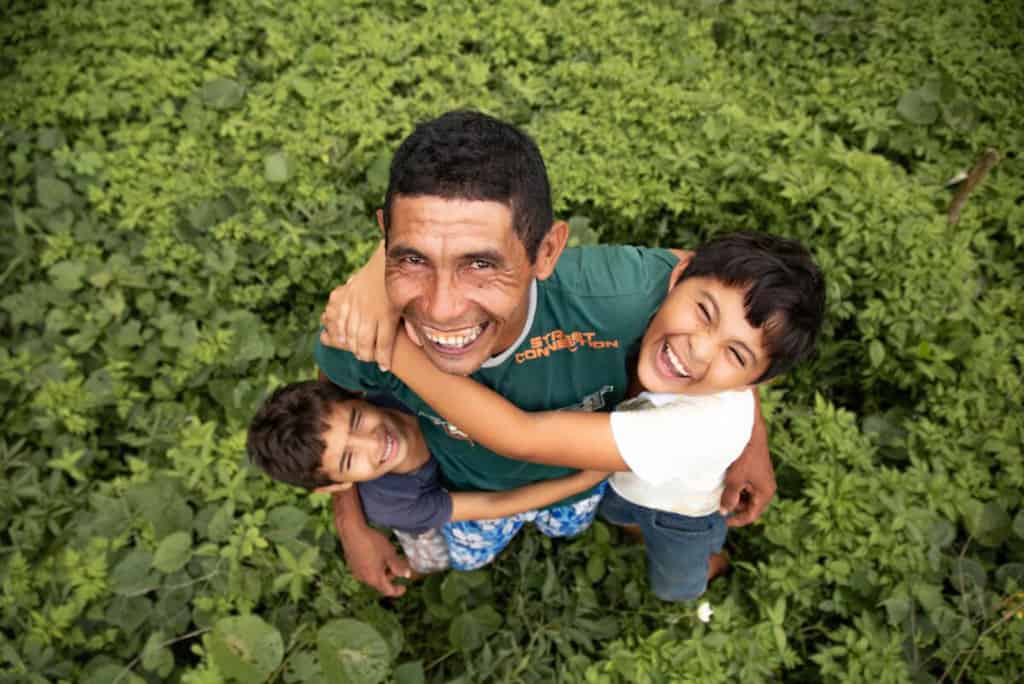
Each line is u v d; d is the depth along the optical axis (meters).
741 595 3.22
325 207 3.94
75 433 3.46
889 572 3.00
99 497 3.14
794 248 2.05
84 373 3.63
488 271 1.47
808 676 3.08
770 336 1.93
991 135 4.13
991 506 3.08
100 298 3.67
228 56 4.54
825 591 3.14
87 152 4.05
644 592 3.26
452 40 4.52
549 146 4.06
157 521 3.04
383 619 3.12
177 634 2.96
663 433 2.03
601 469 2.08
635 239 4.07
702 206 3.90
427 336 1.61
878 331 3.50
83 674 2.90
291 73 4.34
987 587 3.07
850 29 4.64
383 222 1.60
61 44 4.39
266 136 4.09
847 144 4.30
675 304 1.99
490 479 2.54
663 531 2.71
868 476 3.19
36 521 3.22
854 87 4.42
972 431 3.29
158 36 4.49
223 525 3.02
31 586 3.08
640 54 4.50
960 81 4.33
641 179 3.96
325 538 3.20
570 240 3.73
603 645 3.11
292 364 3.69
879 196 3.61
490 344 1.66
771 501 3.18
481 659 3.06
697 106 4.19
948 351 3.36
